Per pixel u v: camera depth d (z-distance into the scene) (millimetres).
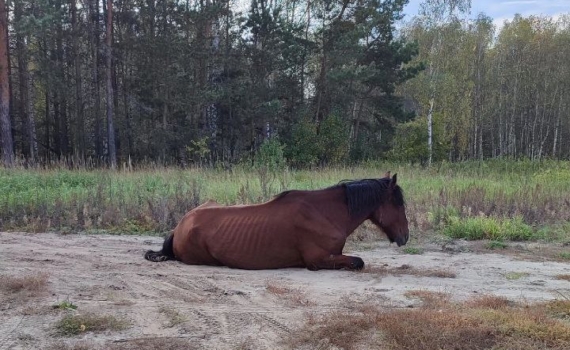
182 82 30562
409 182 17359
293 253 7320
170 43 29953
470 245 9945
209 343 4652
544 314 5105
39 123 37312
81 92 34344
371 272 7277
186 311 5434
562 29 51125
